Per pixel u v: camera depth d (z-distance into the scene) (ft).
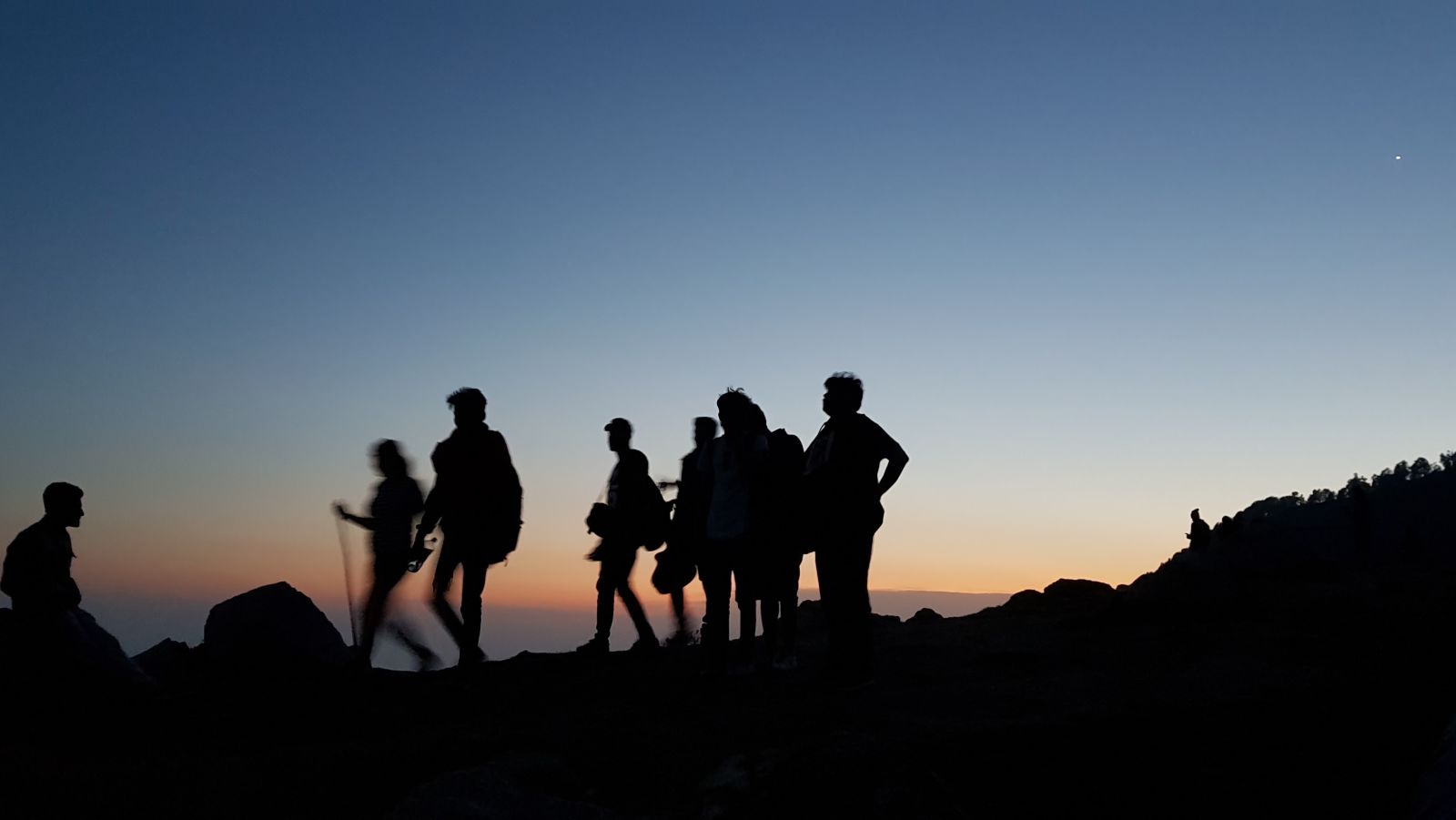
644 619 38.40
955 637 41.98
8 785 22.33
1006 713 27.07
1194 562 88.22
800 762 23.17
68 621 31.58
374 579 35.53
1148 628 41.55
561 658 37.11
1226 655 34.65
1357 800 22.82
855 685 30.17
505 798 21.17
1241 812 22.54
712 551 31.71
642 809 22.39
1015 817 22.17
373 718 29.22
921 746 23.88
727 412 31.99
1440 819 19.58
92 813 21.48
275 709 30.14
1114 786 23.08
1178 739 24.52
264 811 22.00
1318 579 61.93
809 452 31.63
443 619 35.86
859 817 21.77
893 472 30.48
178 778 23.47
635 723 26.73
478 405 36.04
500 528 35.50
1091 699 28.32
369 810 22.29
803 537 31.22
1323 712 25.55
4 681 30.07
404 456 36.24
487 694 31.32
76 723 28.27
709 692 30.07
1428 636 35.04
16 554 31.53
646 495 38.58
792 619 33.91
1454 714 24.44
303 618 38.47
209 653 37.60
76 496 32.73
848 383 30.76
